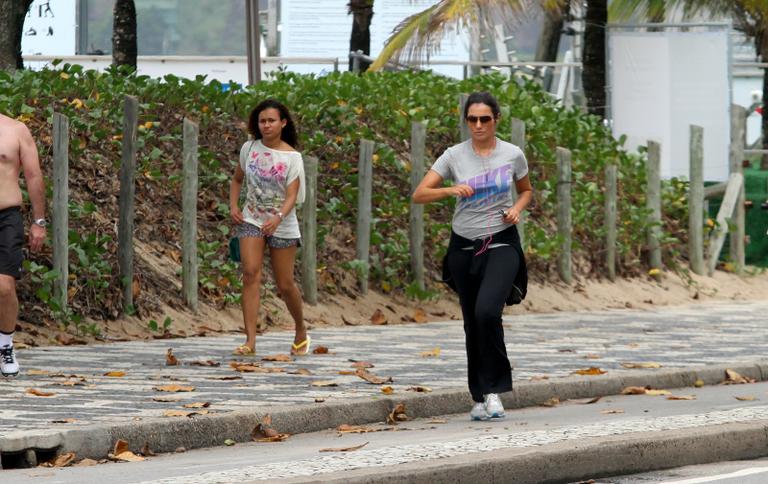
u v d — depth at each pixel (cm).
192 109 5053
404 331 4297
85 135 4544
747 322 4728
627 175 6072
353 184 4981
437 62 6831
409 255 4944
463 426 2711
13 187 3088
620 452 2341
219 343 3841
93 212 4178
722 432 2495
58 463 2266
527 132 5666
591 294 5444
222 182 4841
